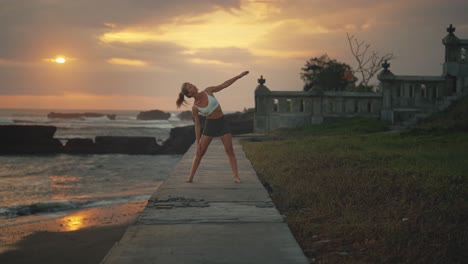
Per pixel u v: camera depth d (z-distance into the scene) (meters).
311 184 7.42
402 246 4.21
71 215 9.69
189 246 3.99
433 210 5.59
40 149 38.25
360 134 18.47
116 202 11.82
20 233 7.82
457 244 4.29
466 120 15.60
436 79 20.86
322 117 24.16
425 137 14.45
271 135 21.53
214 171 9.05
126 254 3.74
